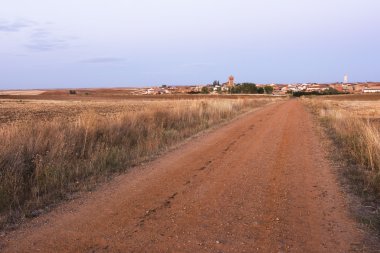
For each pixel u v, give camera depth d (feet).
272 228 15.81
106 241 14.44
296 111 112.06
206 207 18.71
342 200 19.71
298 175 25.79
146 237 14.82
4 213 17.90
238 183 23.61
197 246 13.92
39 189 21.84
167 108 63.46
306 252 13.42
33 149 27.48
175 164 29.55
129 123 43.50
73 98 415.03
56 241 14.51
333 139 42.91
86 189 22.06
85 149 31.78
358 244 14.07
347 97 380.17
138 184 23.34
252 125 63.10
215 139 44.47
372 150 28.07
